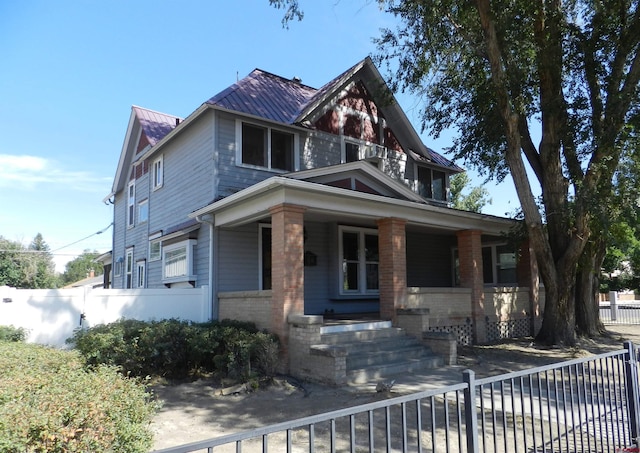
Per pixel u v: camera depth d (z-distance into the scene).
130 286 19.44
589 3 11.75
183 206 14.49
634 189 12.21
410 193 13.27
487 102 13.84
